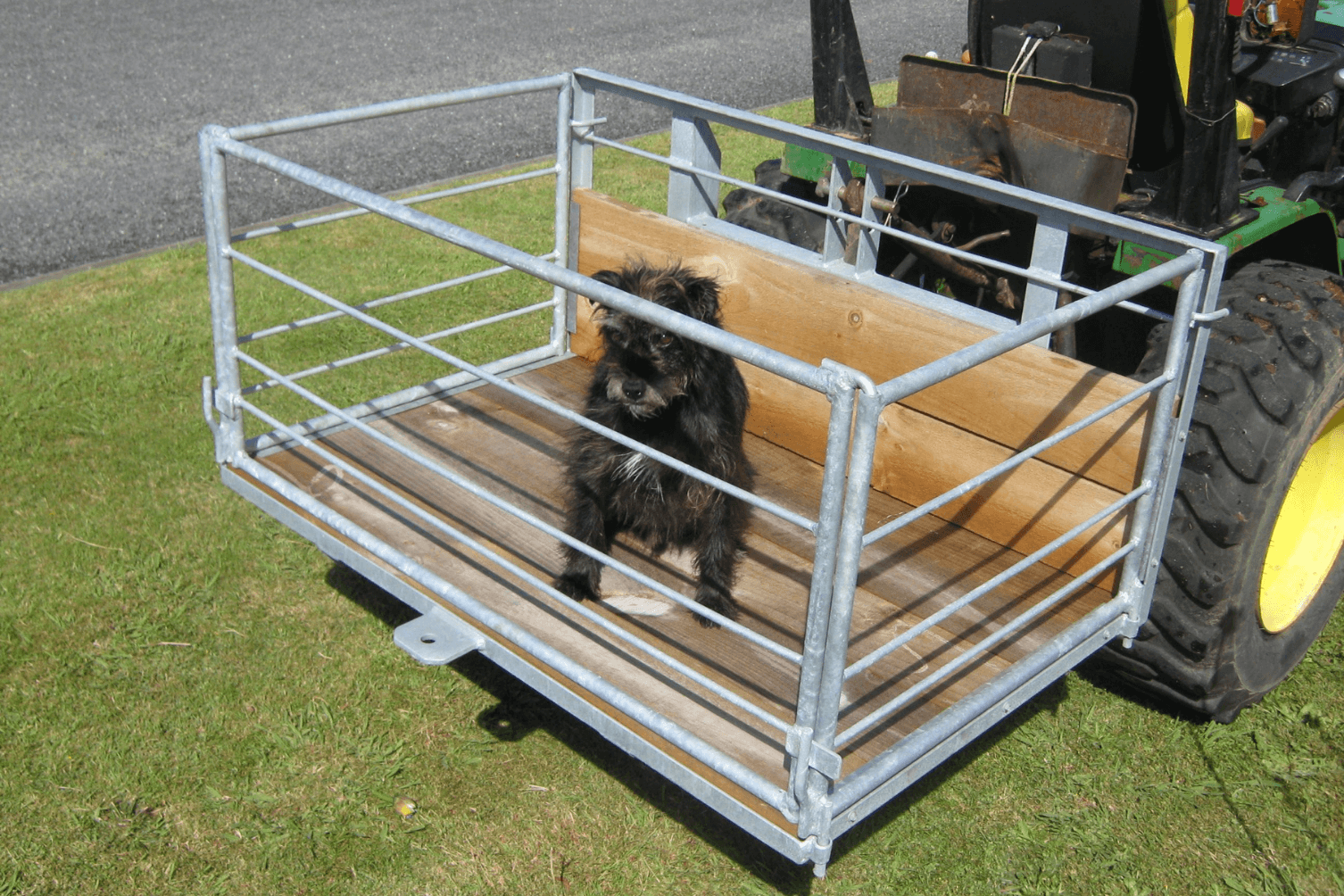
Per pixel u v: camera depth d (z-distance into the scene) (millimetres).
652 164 8500
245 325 5957
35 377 5430
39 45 11016
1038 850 3104
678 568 3344
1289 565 3629
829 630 2115
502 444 3848
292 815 3184
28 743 3385
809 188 4680
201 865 3016
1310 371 3096
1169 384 2777
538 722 3572
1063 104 3453
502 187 8102
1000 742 3488
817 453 3895
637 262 3641
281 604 4062
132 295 6301
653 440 3141
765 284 3795
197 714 3529
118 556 4238
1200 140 3316
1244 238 3461
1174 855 3084
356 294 6340
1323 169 4059
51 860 3006
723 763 2340
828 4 4102
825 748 2174
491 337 5863
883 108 3857
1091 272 3951
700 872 3029
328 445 3752
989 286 4086
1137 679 3488
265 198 7734
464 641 2818
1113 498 3074
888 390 1947
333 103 9445
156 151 8430
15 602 3961
